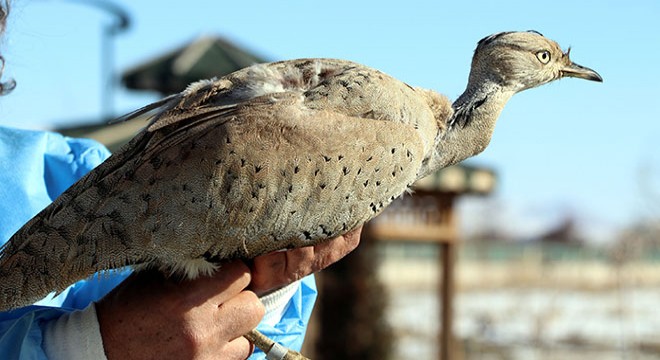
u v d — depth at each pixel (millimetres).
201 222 3129
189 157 3145
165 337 3207
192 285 3232
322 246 3469
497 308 25109
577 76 4828
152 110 3775
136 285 3258
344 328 12781
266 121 3225
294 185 3213
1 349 3254
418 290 30391
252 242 3230
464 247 45625
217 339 3258
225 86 3412
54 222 3125
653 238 28031
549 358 18484
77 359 3199
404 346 18234
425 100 3947
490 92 4488
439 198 12906
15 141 3967
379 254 14703
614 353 19281
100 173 3213
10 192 3773
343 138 3312
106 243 3080
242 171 3148
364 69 3598
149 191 3115
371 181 3377
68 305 3805
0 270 3102
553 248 46469
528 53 4621
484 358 18016
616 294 29078
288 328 3867
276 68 3520
